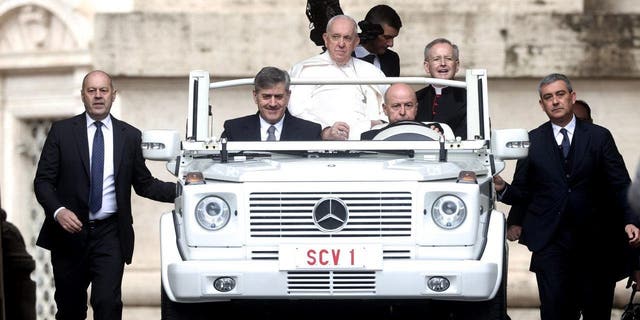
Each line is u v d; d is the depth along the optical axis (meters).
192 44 38.47
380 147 25.28
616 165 26.95
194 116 26.94
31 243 43.50
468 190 23.53
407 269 23.28
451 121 28.91
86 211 27.11
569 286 26.95
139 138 27.59
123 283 38.34
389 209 23.53
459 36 38.19
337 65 28.47
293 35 38.41
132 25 38.50
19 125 43.69
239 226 23.58
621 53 38.41
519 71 38.19
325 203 23.55
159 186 27.78
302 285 23.39
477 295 23.30
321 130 26.78
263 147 25.22
